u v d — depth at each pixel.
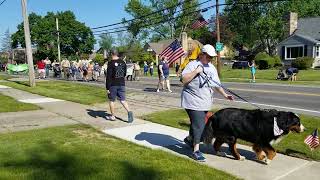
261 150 6.54
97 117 11.17
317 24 54.00
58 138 8.24
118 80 10.34
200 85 6.59
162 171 5.99
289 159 6.86
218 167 6.43
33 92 19.03
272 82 28.12
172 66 53.88
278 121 6.21
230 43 77.44
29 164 6.26
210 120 6.78
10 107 13.12
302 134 8.41
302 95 17.95
